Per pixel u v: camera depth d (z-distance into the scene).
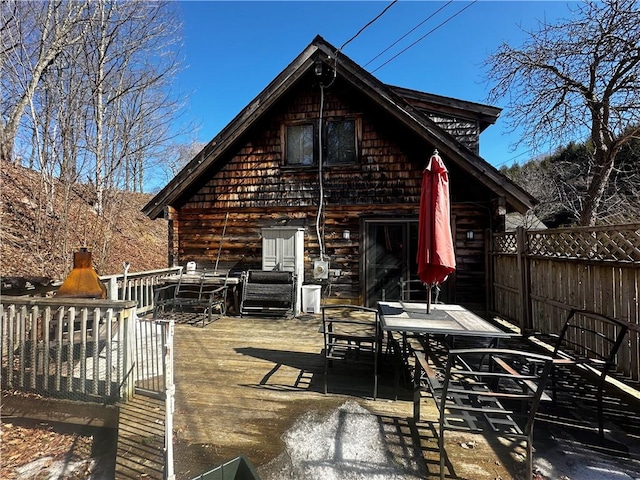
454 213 6.76
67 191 8.27
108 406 2.86
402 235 6.97
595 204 9.40
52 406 2.94
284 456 2.28
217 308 7.01
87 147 9.48
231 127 6.97
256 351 4.43
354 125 7.23
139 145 11.84
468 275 6.68
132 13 10.12
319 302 6.92
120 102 10.53
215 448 2.37
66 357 3.17
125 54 10.13
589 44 8.33
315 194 7.29
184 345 4.69
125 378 2.89
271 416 2.79
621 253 3.30
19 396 3.01
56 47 8.24
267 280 6.67
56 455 2.58
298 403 3.01
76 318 3.57
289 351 4.43
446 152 6.13
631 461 2.26
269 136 7.53
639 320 3.07
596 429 2.64
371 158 7.08
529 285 5.16
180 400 3.04
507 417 2.24
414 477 2.09
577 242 4.00
